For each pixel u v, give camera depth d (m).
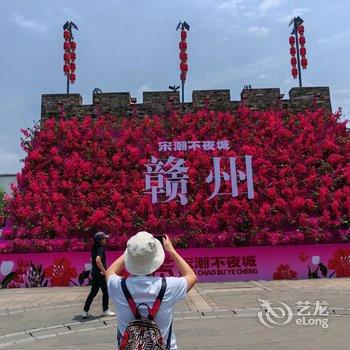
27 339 7.31
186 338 6.94
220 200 16.67
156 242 3.00
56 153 17.59
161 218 16.36
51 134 17.92
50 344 6.89
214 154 17.39
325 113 18.73
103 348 6.50
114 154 17.62
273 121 18.11
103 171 17.17
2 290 14.84
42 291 14.24
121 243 15.86
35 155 17.42
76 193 16.81
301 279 15.45
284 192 16.67
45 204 16.55
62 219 16.22
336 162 17.33
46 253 15.75
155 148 17.59
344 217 16.20
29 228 16.16
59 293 13.54
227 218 16.17
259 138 17.81
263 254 15.79
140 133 17.95
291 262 15.74
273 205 16.47
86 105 18.83
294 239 15.80
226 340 6.75
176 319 8.52
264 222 16.19
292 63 21.09
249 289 12.96
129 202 16.59
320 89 19.17
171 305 2.86
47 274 15.57
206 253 15.78
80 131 18.12
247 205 16.38
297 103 18.97
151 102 18.86
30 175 17.20
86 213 16.44
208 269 15.65
